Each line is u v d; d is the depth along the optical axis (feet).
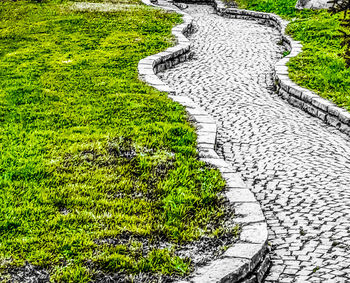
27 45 39.06
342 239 14.67
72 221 14.08
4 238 13.07
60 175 16.70
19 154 18.12
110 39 40.91
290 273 13.24
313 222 15.84
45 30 44.21
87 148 18.56
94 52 36.73
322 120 26.22
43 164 17.31
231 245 13.35
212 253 13.09
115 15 50.57
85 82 28.71
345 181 18.88
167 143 19.63
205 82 33.17
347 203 17.01
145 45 39.29
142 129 20.86
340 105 26.22
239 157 21.25
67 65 32.86
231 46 44.57
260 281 12.95
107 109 23.62
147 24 46.96
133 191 16.24
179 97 26.50
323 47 38.68
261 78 34.53
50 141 19.36
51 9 53.47
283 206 17.02
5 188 15.60
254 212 15.07
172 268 12.32
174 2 73.56
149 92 27.07
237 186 16.76
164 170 17.61
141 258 12.66
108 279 11.88
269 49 43.55
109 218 14.34
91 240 13.24
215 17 61.82
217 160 18.80
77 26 45.55
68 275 11.77
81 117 22.33
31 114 22.71
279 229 15.57
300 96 28.17
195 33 50.29
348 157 21.40
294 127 25.02
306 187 18.37
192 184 16.72
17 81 28.63
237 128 24.71
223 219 14.76
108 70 31.73
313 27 44.88
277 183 18.79
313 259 13.78
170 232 13.97
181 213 14.92
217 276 11.85
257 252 12.92
